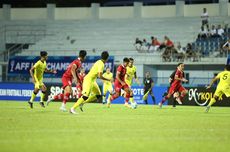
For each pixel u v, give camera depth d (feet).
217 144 71.56
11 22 358.84
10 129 89.51
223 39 297.12
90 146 67.26
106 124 103.04
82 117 124.57
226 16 320.09
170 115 142.10
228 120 121.80
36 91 169.58
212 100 162.61
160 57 299.17
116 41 327.06
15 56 297.12
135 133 85.30
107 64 279.49
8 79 298.56
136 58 306.35
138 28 332.80
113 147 66.59
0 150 62.18
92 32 339.36
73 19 358.64
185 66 294.25
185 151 64.03
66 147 65.87
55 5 364.99
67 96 148.05
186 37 315.58
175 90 188.85
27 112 144.46
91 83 134.92
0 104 205.77
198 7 334.85
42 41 340.80
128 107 184.96
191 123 109.91
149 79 238.68
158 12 345.51
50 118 118.62
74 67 139.54
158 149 65.41
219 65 286.46
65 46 332.19
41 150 62.69
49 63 291.17
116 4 364.99
